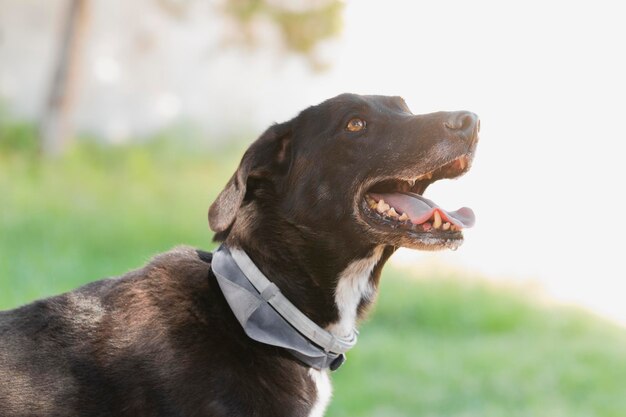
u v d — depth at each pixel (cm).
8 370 383
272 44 1927
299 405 393
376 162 416
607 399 848
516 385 872
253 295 394
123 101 1947
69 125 1694
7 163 1559
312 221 412
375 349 961
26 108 1900
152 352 379
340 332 418
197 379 376
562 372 921
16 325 396
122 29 1981
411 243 413
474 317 1124
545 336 1085
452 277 1259
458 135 416
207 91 1986
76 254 1141
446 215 412
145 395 376
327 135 421
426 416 775
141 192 1496
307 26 1767
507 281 1292
